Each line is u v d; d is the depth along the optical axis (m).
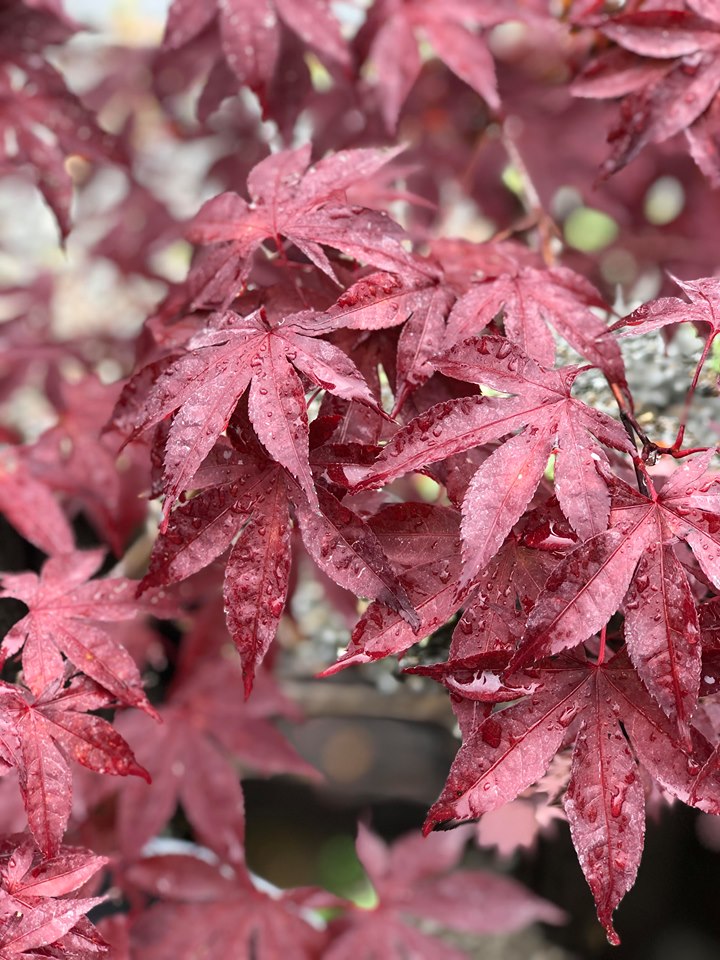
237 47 0.61
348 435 0.50
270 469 0.48
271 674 0.73
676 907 0.75
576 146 0.80
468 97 0.82
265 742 0.71
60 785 0.49
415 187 0.81
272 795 1.13
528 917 0.72
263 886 0.70
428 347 0.49
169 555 0.48
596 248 0.81
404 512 0.49
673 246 0.79
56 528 0.63
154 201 0.92
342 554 0.47
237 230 0.52
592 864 0.46
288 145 0.68
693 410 0.58
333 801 1.12
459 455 0.50
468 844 0.88
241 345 0.48
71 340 0.86
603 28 0.56
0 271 1.01
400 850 0.75
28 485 0.64
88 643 0.50
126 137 0.92
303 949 0.65
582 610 0.46
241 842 0.67
